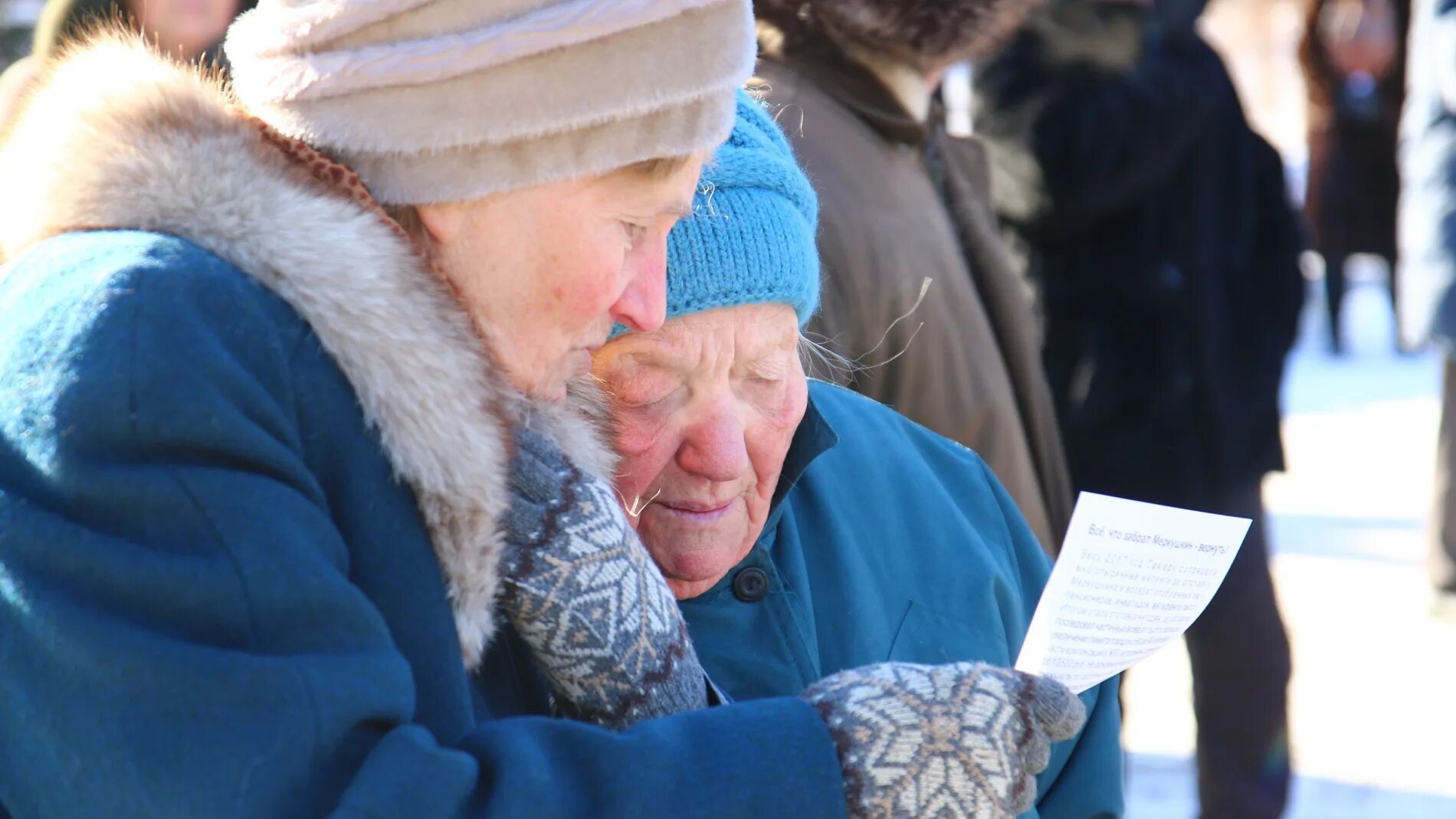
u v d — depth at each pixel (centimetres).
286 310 209
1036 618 265
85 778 188
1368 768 770
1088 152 616
